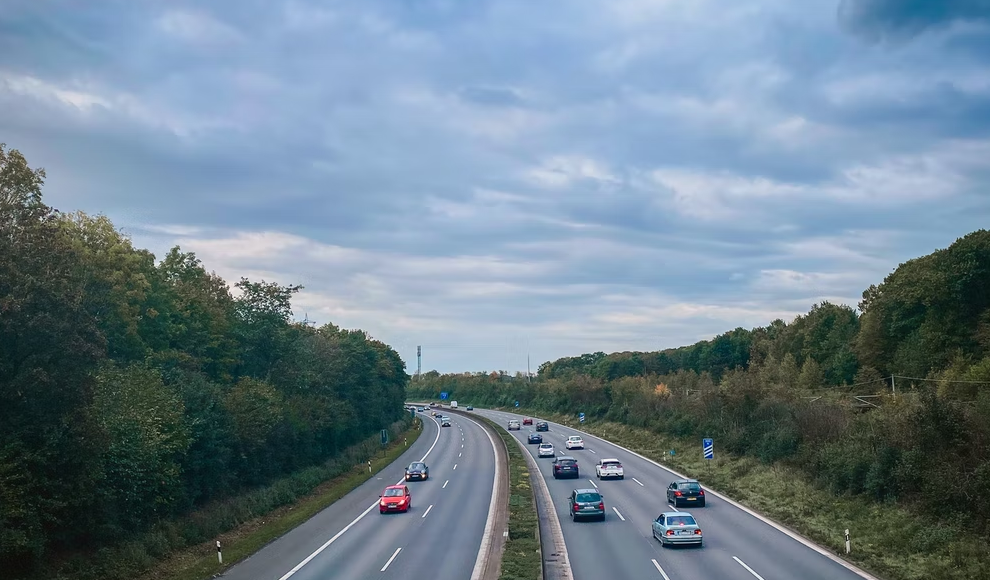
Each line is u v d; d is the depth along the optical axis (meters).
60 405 26.94
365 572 27.34
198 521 37.59
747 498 42.78
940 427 35.62
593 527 36.12
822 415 50.00
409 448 87.31
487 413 167.62
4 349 26.08
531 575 24.83
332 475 61.62
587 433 103.62
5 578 24.66
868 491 36.69
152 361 45.91
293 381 64.88
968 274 61.50
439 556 29.81
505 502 44.94
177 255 62.94
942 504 31.53
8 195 27.84
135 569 29.12
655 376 120.50
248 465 48.78
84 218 44.09
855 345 78.25
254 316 62.91
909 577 24.59
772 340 117.12
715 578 24.73
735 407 64.81
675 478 55.59
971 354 59.12
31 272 27.23
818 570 25.75
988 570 24.89
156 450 33.59
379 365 110.81
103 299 40.97
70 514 28.14
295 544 33.97
